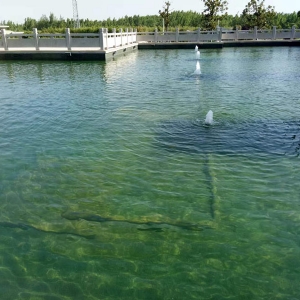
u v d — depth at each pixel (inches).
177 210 175.3
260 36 1289.4
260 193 189.6
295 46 1224.8
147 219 168.1
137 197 187.6
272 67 695.7
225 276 132.3
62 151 250.1
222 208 176.4
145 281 130.6
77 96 429.1
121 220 167.5
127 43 1120.2
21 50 860.6
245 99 406.3
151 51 1131.9
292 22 1934.1
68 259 141.9
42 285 128.7
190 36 1259.8
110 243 151.3
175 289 126.6
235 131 287.3
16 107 376.5
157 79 554.3
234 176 208.8
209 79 552.1
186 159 233.3
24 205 181.3
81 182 204.2
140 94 436.5
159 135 279.3
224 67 703.1
